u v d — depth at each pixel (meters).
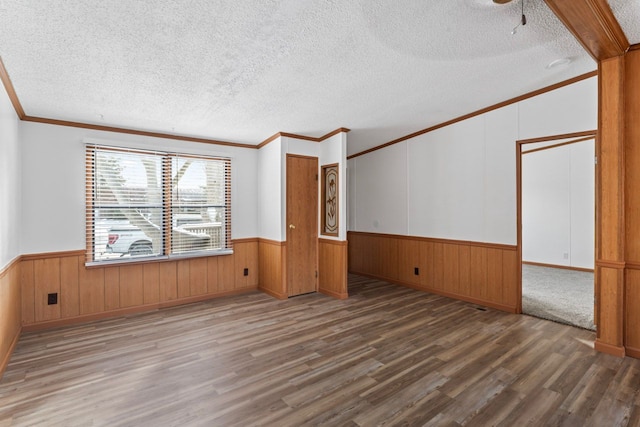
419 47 2.45
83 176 3.59
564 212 6.08
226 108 3.36
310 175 4.73
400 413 1.96
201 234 4.40
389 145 5.27
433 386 2.25
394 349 2.83
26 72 2.43
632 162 2.66
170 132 4.12
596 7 1.96
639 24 2.26
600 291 2.76
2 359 2.46
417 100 3.58
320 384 2.28
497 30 2.30
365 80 2.96
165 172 4.12
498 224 3.91
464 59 2.70
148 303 3.97
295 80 2.84
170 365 2.56
